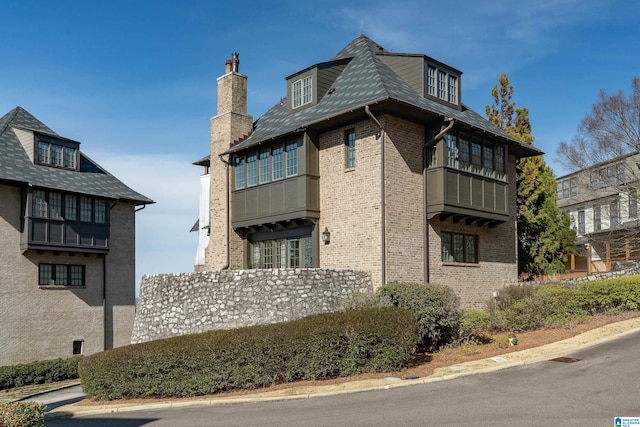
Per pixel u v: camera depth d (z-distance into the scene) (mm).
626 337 13938
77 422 11320
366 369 12703
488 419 8531
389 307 13617
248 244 21594
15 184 23266
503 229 21312
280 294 16062
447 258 18859
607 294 17266
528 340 14812
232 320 16266
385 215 16797
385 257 16672
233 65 22859
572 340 14180
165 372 13031
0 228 22938
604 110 28781
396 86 18141
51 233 23922
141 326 18344
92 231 25562
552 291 17000
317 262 18578
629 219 31688
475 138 19125
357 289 16844
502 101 30438
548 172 26969
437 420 8680
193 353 12875
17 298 23266
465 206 18156
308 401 11000
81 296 25688
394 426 8531
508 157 22016
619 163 29078
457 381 11430
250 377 12586
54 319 24500
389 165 17094
